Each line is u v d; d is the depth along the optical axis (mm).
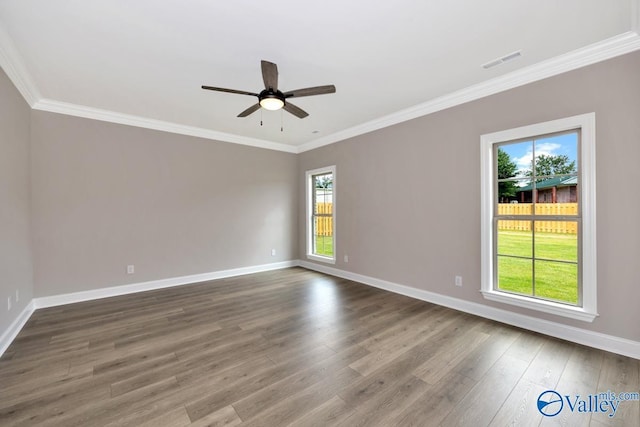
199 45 2381
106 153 3969
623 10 1964
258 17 2035
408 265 3953
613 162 2367
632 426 1599
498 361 2262
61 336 2717
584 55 2457
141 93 3330
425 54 2535
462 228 3361
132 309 3451
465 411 1715
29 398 1816
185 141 4645
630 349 2303
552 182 2773
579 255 2604
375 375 2078
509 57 2584
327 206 5527
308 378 2043
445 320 3090
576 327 2568
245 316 3225
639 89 2244
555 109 2656
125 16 2010
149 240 4316
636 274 2281
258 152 5488
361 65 2721
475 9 1961
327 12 1986
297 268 5820
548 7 1944
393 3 1903
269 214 5648
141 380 2016
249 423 1613
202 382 1993
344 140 4914
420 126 3770
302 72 2848
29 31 2168
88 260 3840
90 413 1686
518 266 3000
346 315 3250
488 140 3115
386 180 4227
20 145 3051
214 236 4953
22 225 3105
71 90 3236
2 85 2525
